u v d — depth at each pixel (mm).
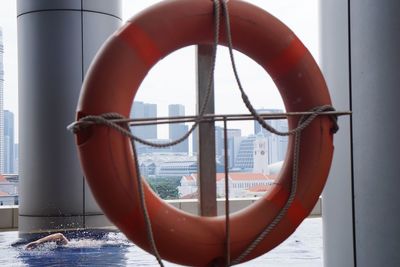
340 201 4180
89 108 2801
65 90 9047
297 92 3193
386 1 3670
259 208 3135
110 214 2840
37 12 9117
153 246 2824
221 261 3051
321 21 4504
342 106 4109
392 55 3631
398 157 3596
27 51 9172
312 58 3236
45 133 9047
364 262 3871
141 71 2893
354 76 3943
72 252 6922
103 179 2787
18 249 7219
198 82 3244
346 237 4098
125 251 6977
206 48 3250
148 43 2898
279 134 3043
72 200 9055
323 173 3176
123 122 2809
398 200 3592
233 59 2986
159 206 2932
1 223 9492
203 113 2939
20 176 9375
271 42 3166
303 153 3176
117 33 2885
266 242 3092
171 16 2955
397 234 3602
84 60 9156
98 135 2795
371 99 3771
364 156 3846
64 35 9086
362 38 3855
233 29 3102
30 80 9141
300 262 6582
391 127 3633
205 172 3197
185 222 2959
